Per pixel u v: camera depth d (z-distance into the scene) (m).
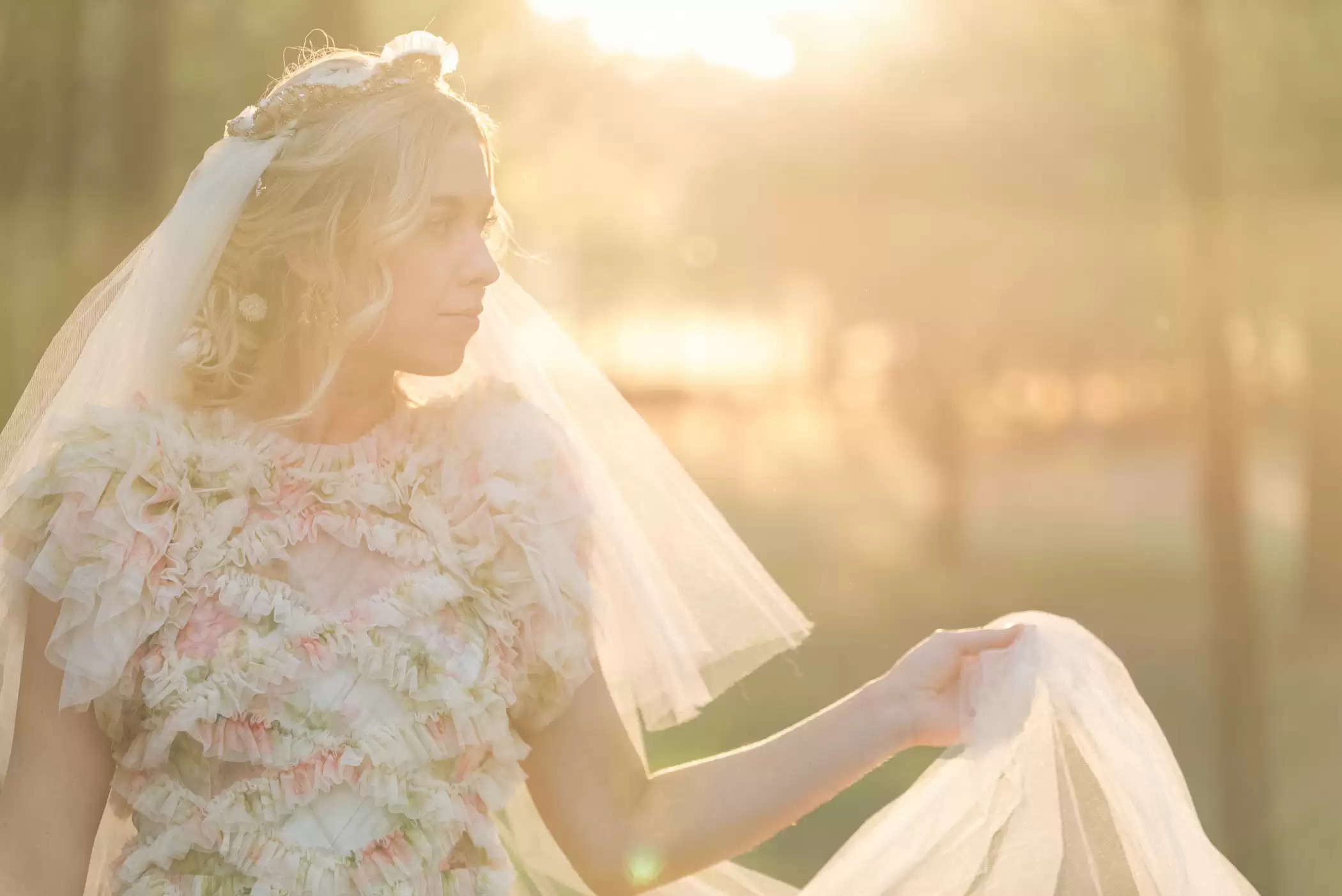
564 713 1.97
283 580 1.87
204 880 1.81
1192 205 9.96
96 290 2.10
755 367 43.00
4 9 7.21
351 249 1.91
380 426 2.00
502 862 1.92
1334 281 12.70
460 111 1.94
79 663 1.78
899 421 27.64
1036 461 37.50
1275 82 10.49
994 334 20.05
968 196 16.28
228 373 2.00
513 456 2.00
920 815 2.16
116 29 7.30
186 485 1.85
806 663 13.52
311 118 1.92
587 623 1.96
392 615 1.84
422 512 1.92
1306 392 16.34
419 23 7.32
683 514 2.19
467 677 1.85
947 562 22.16
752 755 1.98
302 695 1.82
